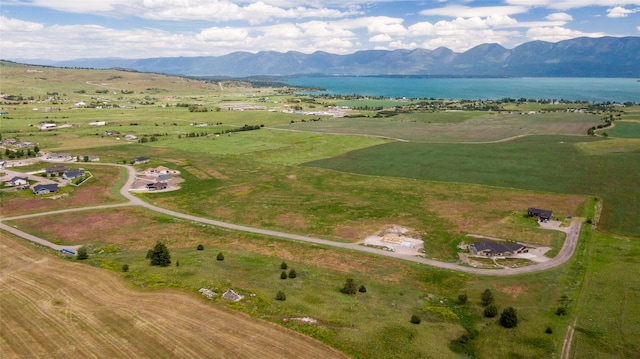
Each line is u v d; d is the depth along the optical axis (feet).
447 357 186.60
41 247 312.50
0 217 388.37
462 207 416.05
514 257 301.63
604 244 320.09
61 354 179.11
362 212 406.21
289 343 189.06
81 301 223.71
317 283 259.19
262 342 189.06
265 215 402.52
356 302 233.96
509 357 189.16
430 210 409.28
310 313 218.38
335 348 186.91
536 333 207.21
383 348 189.78
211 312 214.07
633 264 282.97
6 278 252.62
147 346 184.75
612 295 242.78
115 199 450.71
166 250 285.43
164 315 209.87
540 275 272.31
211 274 265.34
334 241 337.31
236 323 204.23
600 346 196.34
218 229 363.35
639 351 192.13
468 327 213.25
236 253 308.60
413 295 247.50
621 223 365.40
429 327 210.79
